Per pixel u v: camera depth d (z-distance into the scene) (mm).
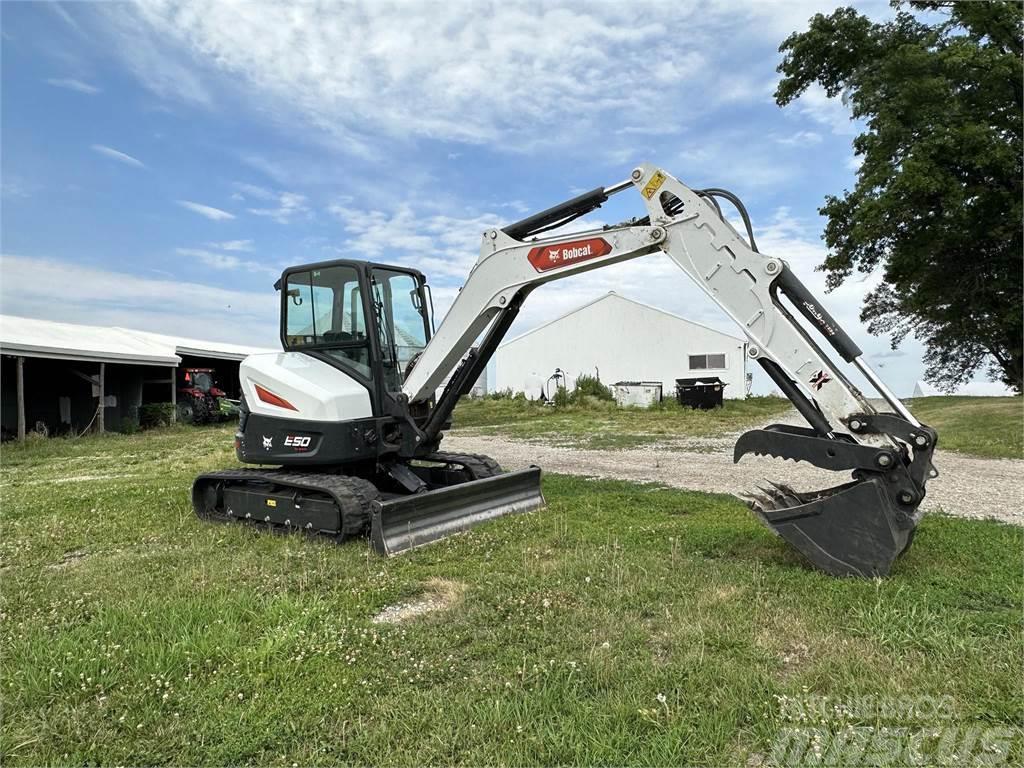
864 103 23016
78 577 4852
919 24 23609
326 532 5828
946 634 3484
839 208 24719
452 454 7598
